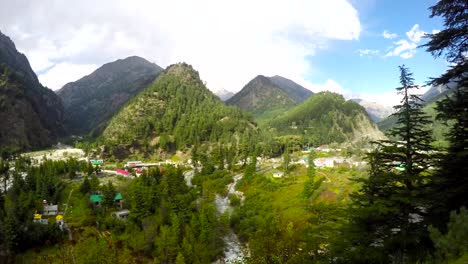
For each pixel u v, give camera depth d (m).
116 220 81.69
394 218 23.17
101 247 61.66
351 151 196.38
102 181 132.38
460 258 15.07
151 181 116.44
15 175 111.19
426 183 23.05
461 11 19.88
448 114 21.09
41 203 91.69
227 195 122.62
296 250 31.22
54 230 74.56
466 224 15.91
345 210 24.92
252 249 32.75
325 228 30.58
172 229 69.44
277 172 145.62
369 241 23.58
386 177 22.70
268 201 103.19
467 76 20.45
